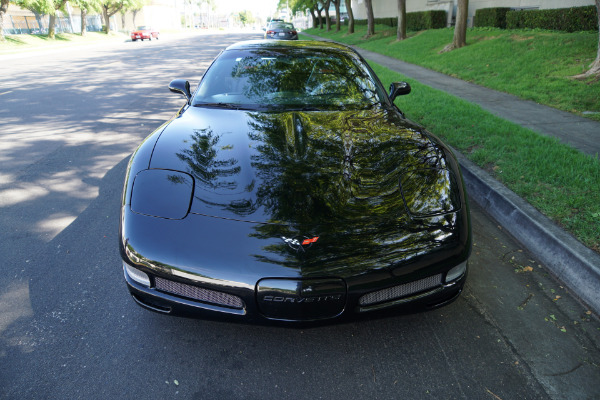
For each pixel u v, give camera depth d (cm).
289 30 2070
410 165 215
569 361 194
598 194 326
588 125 560
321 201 185
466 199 212
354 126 251
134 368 181
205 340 200
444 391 176
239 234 172
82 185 378
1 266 252
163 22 7700
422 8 2439
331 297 170
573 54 954
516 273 264
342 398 171
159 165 206
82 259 262
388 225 182
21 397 164
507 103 699
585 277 239
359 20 3862
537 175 366
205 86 308
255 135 233
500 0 1775
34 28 3950
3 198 348
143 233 177
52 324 205
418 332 210
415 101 677
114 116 658
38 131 564
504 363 192
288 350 195
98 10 4144
